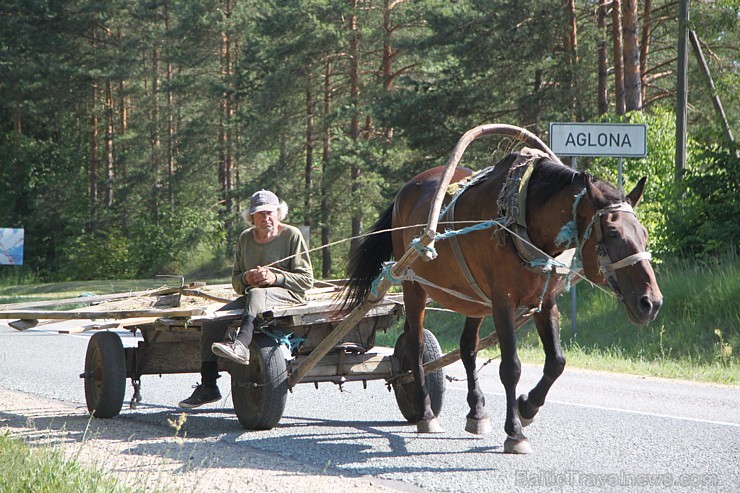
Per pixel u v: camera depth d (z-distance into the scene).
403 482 5.82
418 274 7.42
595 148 13.86
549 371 6.64
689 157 19.78
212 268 47.78
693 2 18.31
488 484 5.73
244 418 7.69
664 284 15.76
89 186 57.69
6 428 7.84
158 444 7.07
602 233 5.81
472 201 6.86
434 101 28.12
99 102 55.25
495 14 27.12
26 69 51.19
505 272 6.41
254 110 40.50
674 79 34.50
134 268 49.44
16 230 45.31
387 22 36.25
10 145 57.69
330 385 10.77
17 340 17.17
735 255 16.17
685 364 12.68
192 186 53.06
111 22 53.12
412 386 8.04
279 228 8.09
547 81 28.39
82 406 9.30
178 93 49.38
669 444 7.02
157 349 8.52
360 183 35.16
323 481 5.76
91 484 5.22
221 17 47.19
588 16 29.31
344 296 8.17
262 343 7.57
